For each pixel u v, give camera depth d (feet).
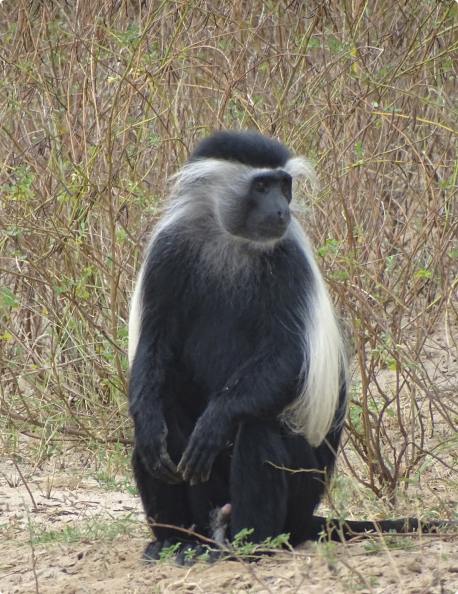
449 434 59.98
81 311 59.41
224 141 45.50
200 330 44.06
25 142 70.13
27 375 65.87
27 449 64.28
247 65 69.31
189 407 45.32
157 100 68.54
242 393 41.14
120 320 62.75
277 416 41.75
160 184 65.36
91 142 67.56
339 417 45.57
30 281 65.67
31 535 43.32
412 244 69.46
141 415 42.45
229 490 44.65
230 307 43.73
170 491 43.75
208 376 44.01
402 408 61.11
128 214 65.05
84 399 64.75
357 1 68.28
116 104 62.13
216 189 44.68
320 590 35.58
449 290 59.72
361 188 65.26
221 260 43.96
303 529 44.04
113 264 59.21
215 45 69.56
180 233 44.47
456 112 63.46
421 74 69.41
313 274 43.80
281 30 68.64
